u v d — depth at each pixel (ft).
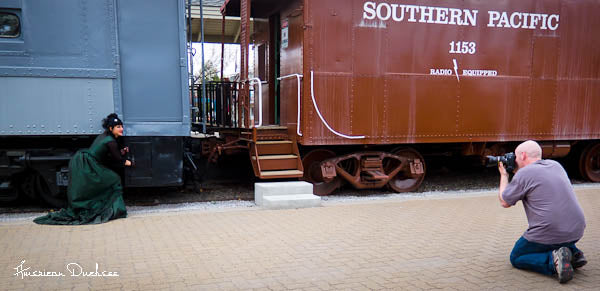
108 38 20.01
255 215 19.85
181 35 20.81
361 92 24.86
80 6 19.62
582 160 32.32
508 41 27.37
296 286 11.74
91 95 19.97
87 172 18.30
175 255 14.17
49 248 14.78
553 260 12.16
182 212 20.45
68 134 19.76
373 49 24.93
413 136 25.94
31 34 19.15
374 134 25.25
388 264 13.53
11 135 19.21
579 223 12.21
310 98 23.94
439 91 26.25
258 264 13.39
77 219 18.40
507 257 14.33
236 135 27.73
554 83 28.58
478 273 12.87
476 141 27.37
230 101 27.94
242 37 26.53
